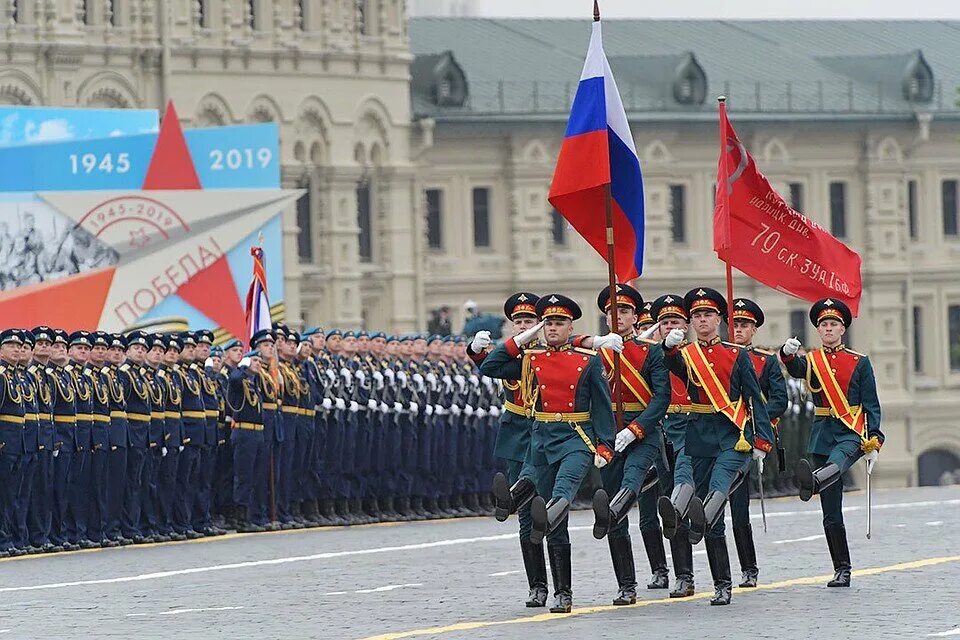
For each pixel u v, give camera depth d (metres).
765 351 66.38
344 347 103.19
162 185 121.88
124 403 88.88
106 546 87.81
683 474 63.28
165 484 91.00
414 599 65.50
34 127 121.88
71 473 87.12
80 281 114.75
